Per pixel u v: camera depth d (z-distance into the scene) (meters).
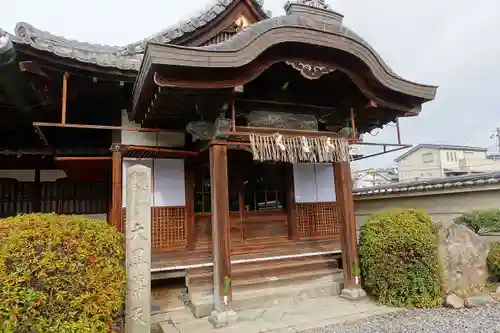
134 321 4.14
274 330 4.70
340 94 6.28
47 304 3.26
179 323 5.07
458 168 38.12
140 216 4.37
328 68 5.45
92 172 7.39
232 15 7.56
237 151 8.11
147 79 4.68
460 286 5.81
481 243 6.22
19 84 5.40
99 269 3.71
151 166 7.04
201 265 6.29
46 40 5.16
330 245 8.22
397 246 5.60
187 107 5.43
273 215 8.41
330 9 5.68
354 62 5.55
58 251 3.47
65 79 5.26
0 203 7.56
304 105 6.18
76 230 3.72
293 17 5.06
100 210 8.04
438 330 4.48
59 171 8.05
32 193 7.79
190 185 7.30
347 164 6.43
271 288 6.18
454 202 8.45
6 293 3.04
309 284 6.40
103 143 8.00
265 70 5.56
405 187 9.65
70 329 3.30
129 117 6.75
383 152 7.52
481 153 40.19
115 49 6.37
